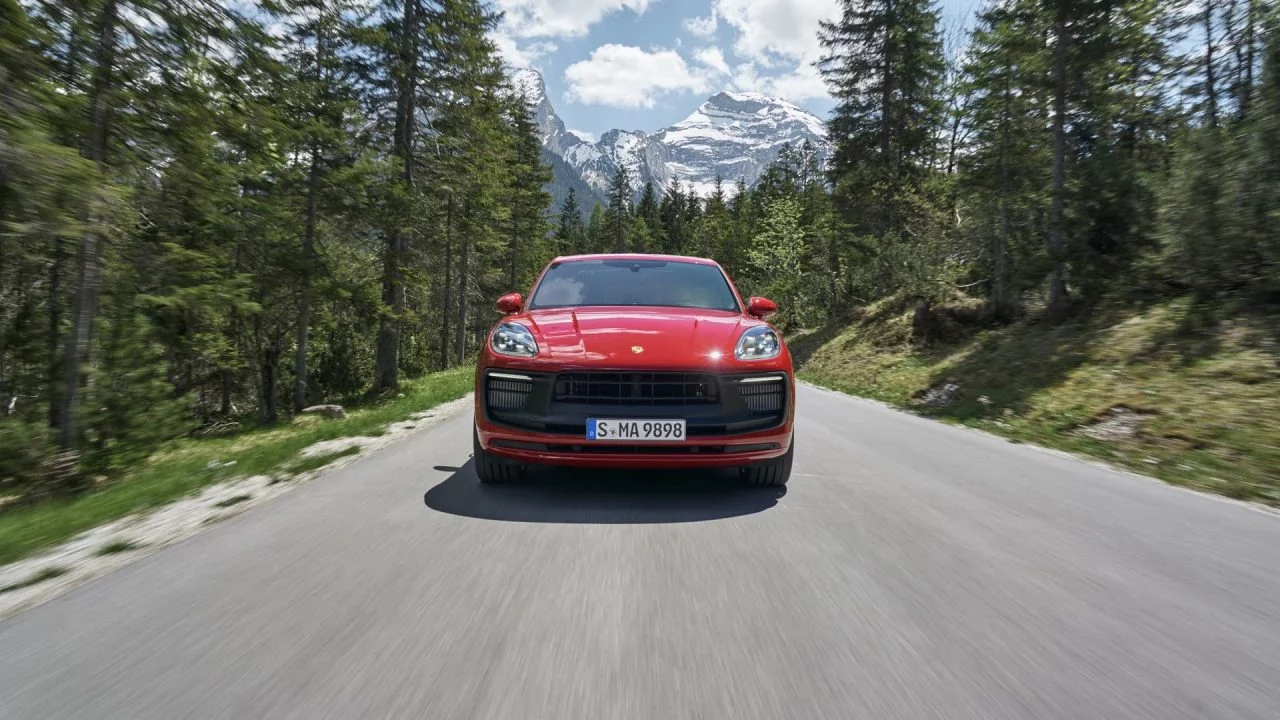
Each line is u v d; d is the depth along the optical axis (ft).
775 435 12.17
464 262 110.01
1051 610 7.50
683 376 11.87
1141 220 41.34
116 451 24.67
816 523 10.94
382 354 66.64
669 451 11.79
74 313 26.53
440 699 5.43
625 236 288.92
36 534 10.94
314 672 5.88
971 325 55.47
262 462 16.84
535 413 11.89
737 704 5.39
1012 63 48.32
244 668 5.96
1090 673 6.02
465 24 64.49
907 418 29.81
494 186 83.76
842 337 75.72
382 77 59.62
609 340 12.29
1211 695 5.64
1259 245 30.07
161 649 6.35
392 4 61.31
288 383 93.20
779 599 7.66
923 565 8.97
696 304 15.31
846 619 7.13
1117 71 47.57
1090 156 46.47
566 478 14.29
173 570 8.64
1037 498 13.50
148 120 26.94
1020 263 51.08
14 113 18.29
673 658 6.18
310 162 53.83
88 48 23.57
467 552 9.27
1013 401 31.63
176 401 28.30
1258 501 14.71
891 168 82.79
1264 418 20.45
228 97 28.71
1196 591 8.25
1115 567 9.12
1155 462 19.17
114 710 5.25
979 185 53.67
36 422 23.03
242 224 47.93
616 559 8.99
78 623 6.97
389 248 63.52
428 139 64.34
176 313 46.57
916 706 5.40
